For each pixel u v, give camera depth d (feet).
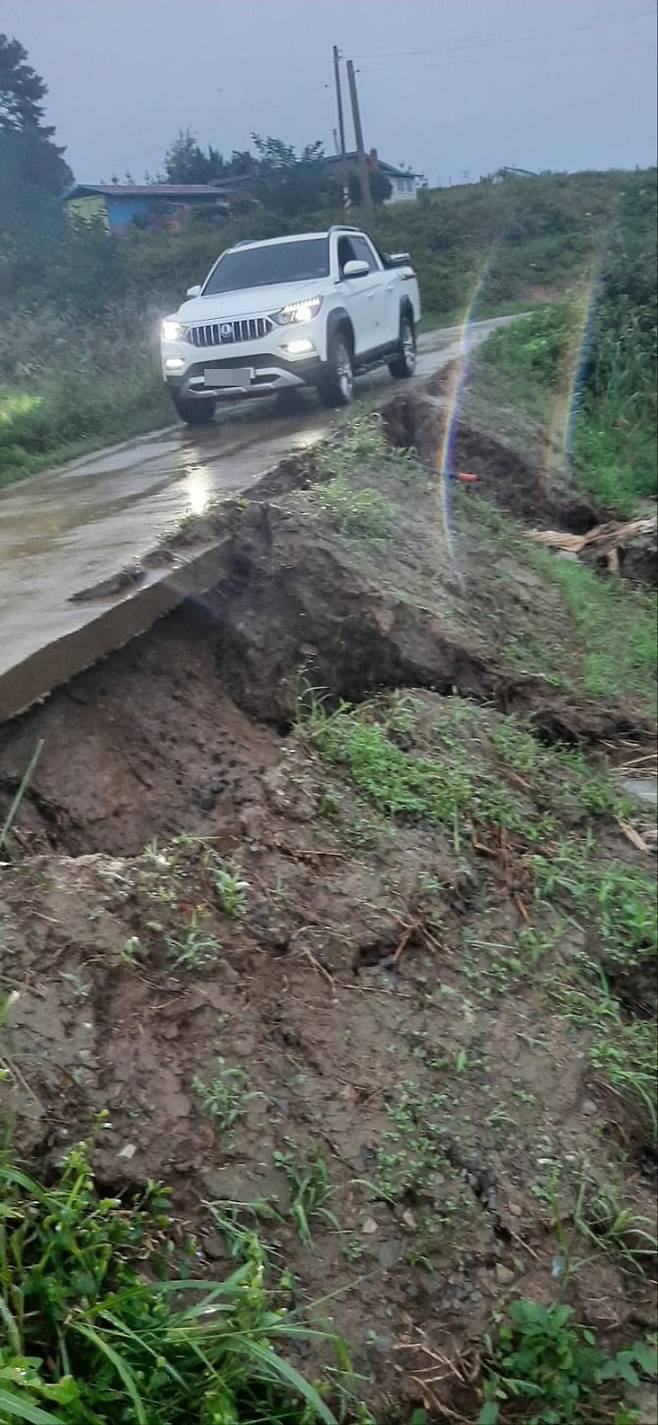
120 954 11.20
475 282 91.30
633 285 51.62
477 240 102.42
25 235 55.11
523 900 16.05
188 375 35.12
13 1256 8.65
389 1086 12.27
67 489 28.66
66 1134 9.71
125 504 24.80
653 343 46.65
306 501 22.35
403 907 14.40
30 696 14.14
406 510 25.98
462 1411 10.64
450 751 18.53
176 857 13.06
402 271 43.39
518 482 35.01
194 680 17.71
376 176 140.26
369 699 19.44
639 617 28.07
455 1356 10.85
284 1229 10.56
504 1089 13.12
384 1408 10.16
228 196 126.21
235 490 23.98
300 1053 12.01
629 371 44.60
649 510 36.22
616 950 16.11
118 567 17.90
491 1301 11.33
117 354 48.70
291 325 33.76
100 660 15.75
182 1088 10.74
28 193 57.62
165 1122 10.41
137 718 16.01
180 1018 11.28
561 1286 11.76
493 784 18.19
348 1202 11.12
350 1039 12.48
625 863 18.26
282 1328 9.14
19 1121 9.43
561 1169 12.64
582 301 50.70
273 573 19.66
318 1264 10.57
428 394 37.06
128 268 61.82
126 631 16.14
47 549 20.43
